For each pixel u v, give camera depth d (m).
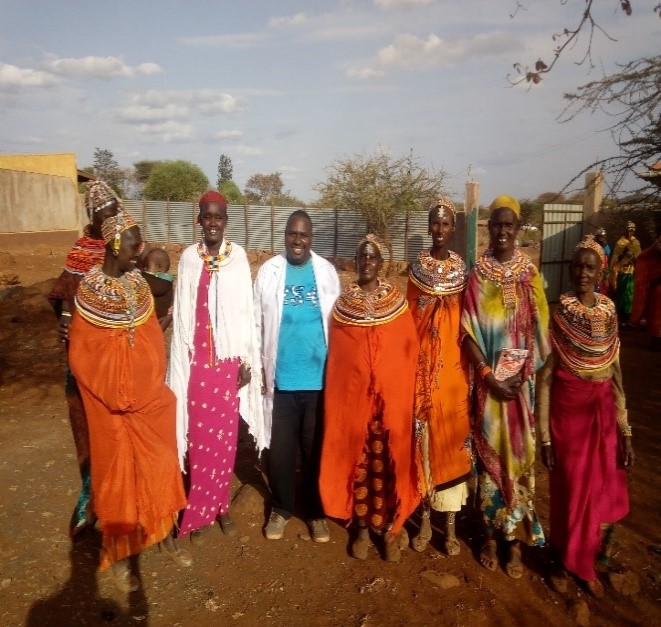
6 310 10.95
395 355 3.61
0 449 5.28
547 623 3.29
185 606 3.38
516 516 3.61
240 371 3.94
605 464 3.42
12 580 3.48
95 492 3.30
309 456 4.05
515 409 3.57
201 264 3.79
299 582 3.62
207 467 3.88
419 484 3.78
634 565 3.79
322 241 23.88
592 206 13.54
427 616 3.33
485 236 22.05
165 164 45.00
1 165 26.05
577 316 3.36
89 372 3.19
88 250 3.59
